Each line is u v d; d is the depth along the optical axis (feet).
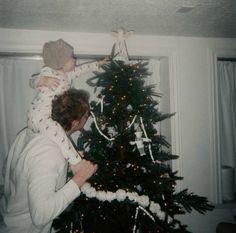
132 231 5.76
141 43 7.75
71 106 4.39
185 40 8.04
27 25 6.68
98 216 5.90
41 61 7.95
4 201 4.62
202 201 6.61
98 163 6.11
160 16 6.14
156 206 6.05
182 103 8.04
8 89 7.84
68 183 3.86
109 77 6.16
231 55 8.39
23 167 4.00
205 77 8.18
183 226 6.82
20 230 4.07
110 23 6.62
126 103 6.16
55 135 4.33
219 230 6.79
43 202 3.49
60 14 5.92
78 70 6.16
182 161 8.01
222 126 8.98
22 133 4.94
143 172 6.33
